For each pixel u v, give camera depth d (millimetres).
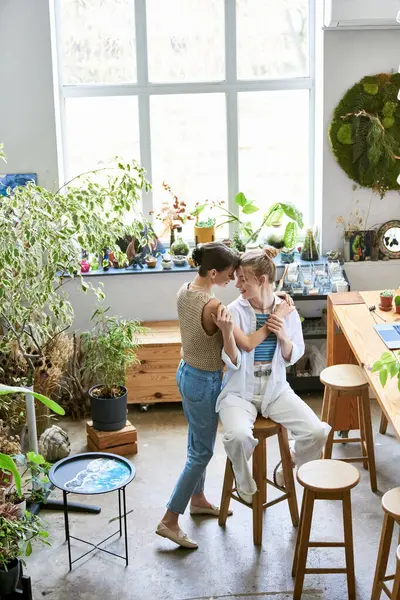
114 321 5992
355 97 6387
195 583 4273
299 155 6859
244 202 6582
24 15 6152
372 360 4617
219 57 6645
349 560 4020
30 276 5008
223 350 4344
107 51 6578
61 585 4289
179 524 4797
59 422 6188
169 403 6445
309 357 6539
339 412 5523
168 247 6973
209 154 6828
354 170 6512
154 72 6656
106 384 5637
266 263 4410
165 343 6105
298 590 4078
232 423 4309
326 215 6633
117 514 4934
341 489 3885
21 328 5305
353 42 6324
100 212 5344
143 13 6484
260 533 4551
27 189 4988
